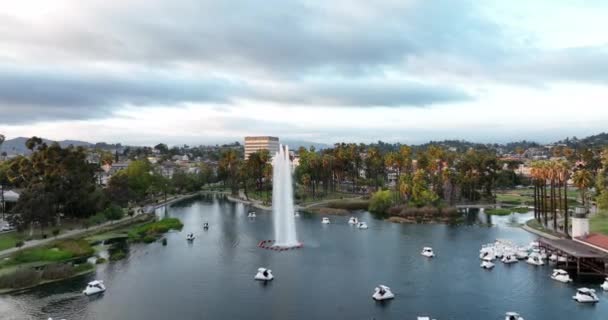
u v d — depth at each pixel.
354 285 102.50
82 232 160.25
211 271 114.19
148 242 149.75
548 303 90.31
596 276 107.75
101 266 118.81
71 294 96.25
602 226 156.38
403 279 106.81
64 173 172.75
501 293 96.38
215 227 180.00
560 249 116.88
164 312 86.75
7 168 195.38
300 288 100.62
